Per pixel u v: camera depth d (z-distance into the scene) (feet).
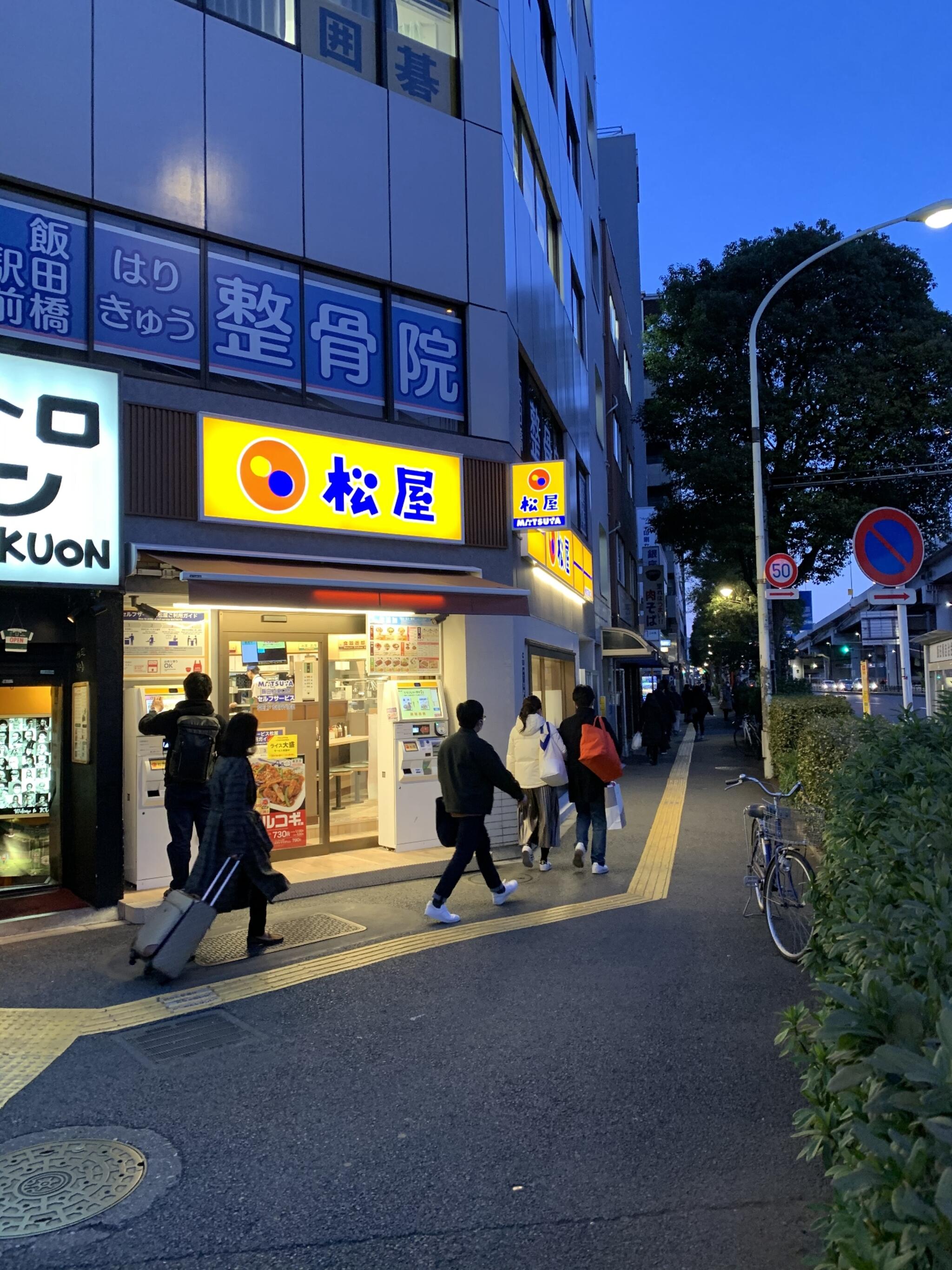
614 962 18.71
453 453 31.53
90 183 24.29
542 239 45.34
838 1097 6.31
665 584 139.13
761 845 21.17
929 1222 3.98
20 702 24.49
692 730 115.75
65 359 23.11
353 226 29.71
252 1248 9.39
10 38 23.20
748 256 83.87
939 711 17.94
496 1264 9.02
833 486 82.17
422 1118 12.14
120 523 23.09
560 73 53.52
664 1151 11.10
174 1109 12.54
